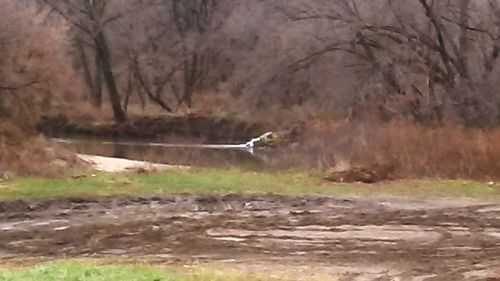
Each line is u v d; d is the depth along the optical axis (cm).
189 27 5678
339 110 3647
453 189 2361
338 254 1545
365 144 2733
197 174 2573
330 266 1442
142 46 5522
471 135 2734
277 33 3962
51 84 3152
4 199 2123
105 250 1589
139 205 2091
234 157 3497
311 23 3738
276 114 4300
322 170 2759
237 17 5150
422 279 1349
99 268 1219
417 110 3173
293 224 1845
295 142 3669
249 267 1418
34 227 1822
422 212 2002
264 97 4206
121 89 5578
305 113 3944
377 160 2653
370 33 3497
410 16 3431
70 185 2331
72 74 3762
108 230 1783
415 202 2152
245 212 1997
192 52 5503
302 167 2870
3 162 2555
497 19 3334
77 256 1533
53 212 1998
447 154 2652
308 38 3753
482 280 1340
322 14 3631
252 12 4866
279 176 2603
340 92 3666
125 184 2364
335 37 3644
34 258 1518
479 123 2997
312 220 1892
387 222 1873
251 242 1653
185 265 1417
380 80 3466
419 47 3422
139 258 1502
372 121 3056
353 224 1850
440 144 2678
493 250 1585
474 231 1777
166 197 2181
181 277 1193
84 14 5103
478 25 3362
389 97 3312
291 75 3919
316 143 3084
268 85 4056
